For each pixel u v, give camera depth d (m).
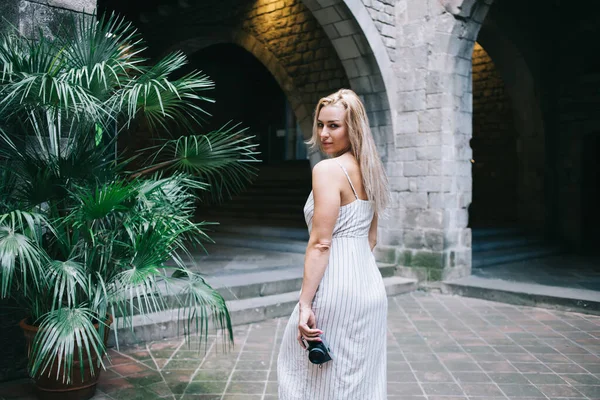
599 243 9.95
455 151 6.85
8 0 3.19
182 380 3.43
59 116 2.93
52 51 3.14
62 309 2.56
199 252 7.96
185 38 11.02
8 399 2.99
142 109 3.17
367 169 1.95
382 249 7.27
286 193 12.51
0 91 2.66
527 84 9.86
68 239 2.78
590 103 9.58
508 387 3.41
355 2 6.48
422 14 6.82
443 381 3.51
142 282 2.58
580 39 9.72
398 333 4.71
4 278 2.30
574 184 9.83
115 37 2.94
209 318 4.68
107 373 3.53
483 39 9.93
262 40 9.39
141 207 2.92
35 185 2.70
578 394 3.30
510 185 11.00
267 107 17.27
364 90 7.18
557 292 5.88
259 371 3.64
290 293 5.70
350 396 1.87
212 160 3.12
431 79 6.77
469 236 7.11
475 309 5.73
